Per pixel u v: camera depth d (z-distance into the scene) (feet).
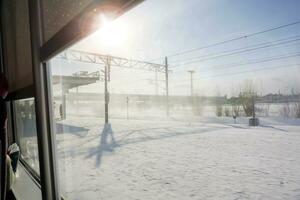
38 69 4.66
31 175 6.89
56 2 3.63
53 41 3.70
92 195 5.45
